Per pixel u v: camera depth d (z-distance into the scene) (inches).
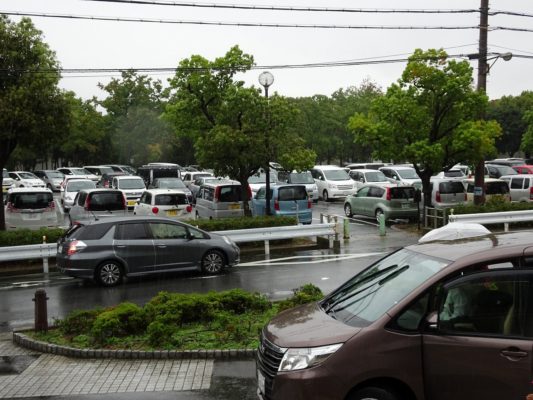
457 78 808.9
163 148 2048.5
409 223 938.7
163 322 353.4
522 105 2177.7
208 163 804.0
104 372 303.7
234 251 602.2
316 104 2124.8
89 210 815.1
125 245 552.4
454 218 793.6
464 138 801.6
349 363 196.9
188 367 306.3
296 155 791.1
